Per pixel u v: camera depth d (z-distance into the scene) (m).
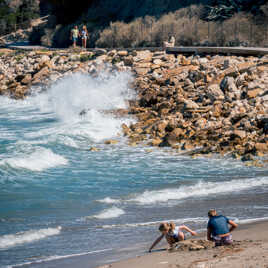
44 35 111.06
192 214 18.75
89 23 100.81
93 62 68.88
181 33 75.88
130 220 18.42
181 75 49.84
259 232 14.41
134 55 66.81
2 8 147.12
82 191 23.23
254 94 39.47
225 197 21.23
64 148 33.19
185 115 38.44
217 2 79.50
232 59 50.59
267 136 31.16
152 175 26.16
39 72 68.31
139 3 95.75
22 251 15.15
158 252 13.23
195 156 30.00
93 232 17.03
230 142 31.31
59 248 15.31
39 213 19.84
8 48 104.50
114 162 29.36
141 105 45.78
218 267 10.45
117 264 12.26
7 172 26.45
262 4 73.12
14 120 46.66
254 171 26.06
